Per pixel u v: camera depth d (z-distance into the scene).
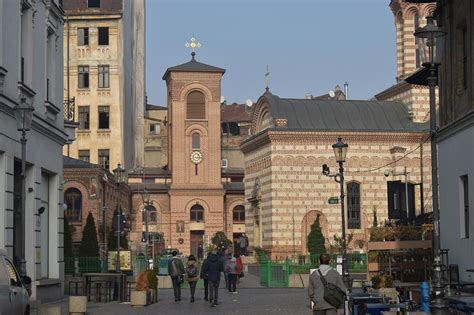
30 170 36.84
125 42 103.56
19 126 29.20
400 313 20.83
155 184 107.44
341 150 39.00
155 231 105.12
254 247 84.44
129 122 107.38
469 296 23.06
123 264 52.19
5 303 21.86
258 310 36.06
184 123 108.00
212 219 107.19
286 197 80.19
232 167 121.00
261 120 87.62
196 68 108.19
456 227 33.72
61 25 42.84
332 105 84.62
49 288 38.94
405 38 86.06
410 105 84.62
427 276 41.84
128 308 37.88
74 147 100.38
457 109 33.97
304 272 61.16
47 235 40.78
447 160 34.94
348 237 74.81
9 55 32.91
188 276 42.97
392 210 51.38
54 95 41.09
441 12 36.12
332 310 22.44
